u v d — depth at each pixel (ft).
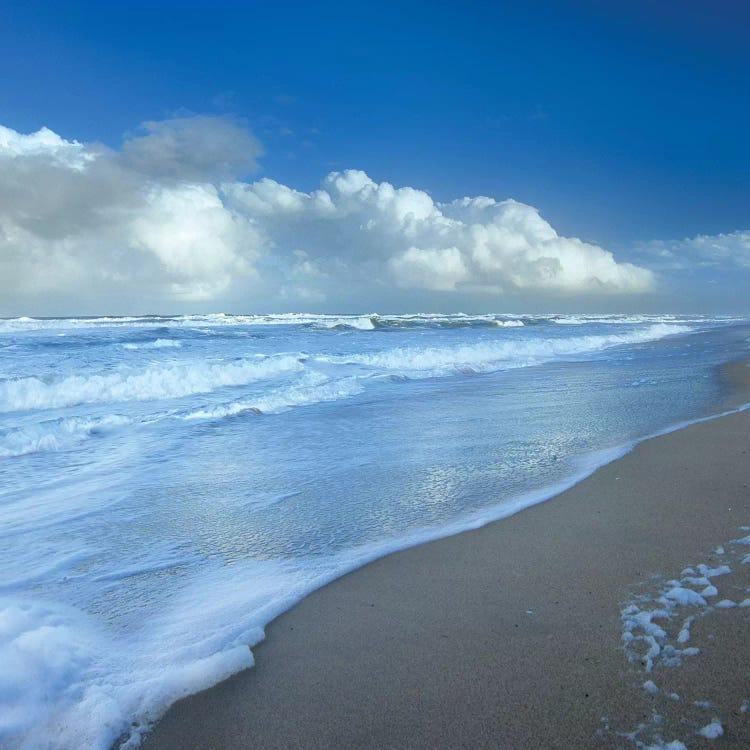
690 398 31.71
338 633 8.89
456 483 16.97
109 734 6.59
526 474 17.72
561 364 54.19
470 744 6.48
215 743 6.57
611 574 10.64
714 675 7.52
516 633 8.74
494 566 11.19
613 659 7.96
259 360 45.14
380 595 10.14
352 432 24.66
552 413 28.17
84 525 13.92
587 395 33.99
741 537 12.14
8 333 90.94
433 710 7.07
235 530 13.52
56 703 6.88
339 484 17.12
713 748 6.26
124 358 53.01
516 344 64.64
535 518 13.82
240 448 21.95
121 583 10.74
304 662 8.12
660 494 15.28
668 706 6.96
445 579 10.69
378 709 7.12
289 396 32.63
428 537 12.82
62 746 6.36
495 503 15.06
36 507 15.31
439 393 36.14
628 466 18.10
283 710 7.12
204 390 37.14
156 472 18.72
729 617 8.92
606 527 13.05
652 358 59.21
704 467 17.66
